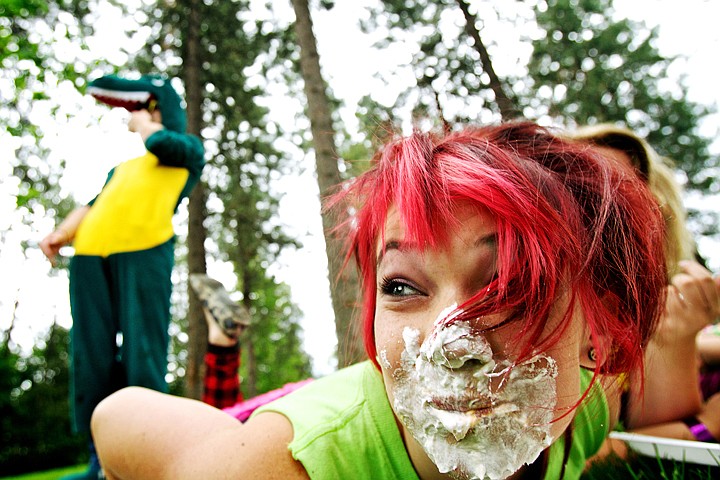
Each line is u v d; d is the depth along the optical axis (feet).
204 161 10.44
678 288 5.79
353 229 4.19
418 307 2.99
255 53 44.32
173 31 43.98
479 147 3.33
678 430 5.68
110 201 9.05
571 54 47.98
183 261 69.31
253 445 3.63
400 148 3.42
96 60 25.05
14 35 23.53
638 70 55.31
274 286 70.49
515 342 2.75
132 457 3.96
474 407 2.74
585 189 3.53
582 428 4.59
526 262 2.80
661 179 8.16
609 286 3.42
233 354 10.45
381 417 3.70
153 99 10.31
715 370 7.96
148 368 8.51
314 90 19.53
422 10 34.19
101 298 8.76
